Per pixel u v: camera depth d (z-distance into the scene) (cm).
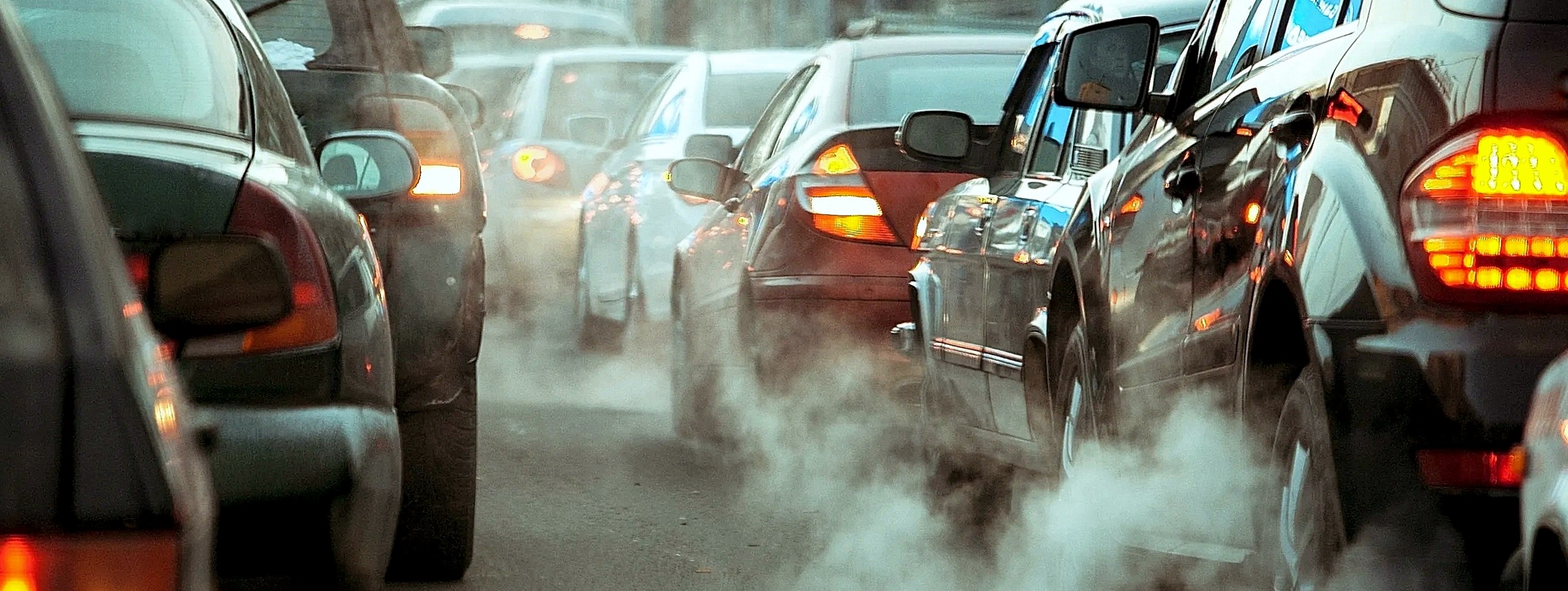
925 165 2716
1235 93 1591
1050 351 1995
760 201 2836
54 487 686
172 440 743
